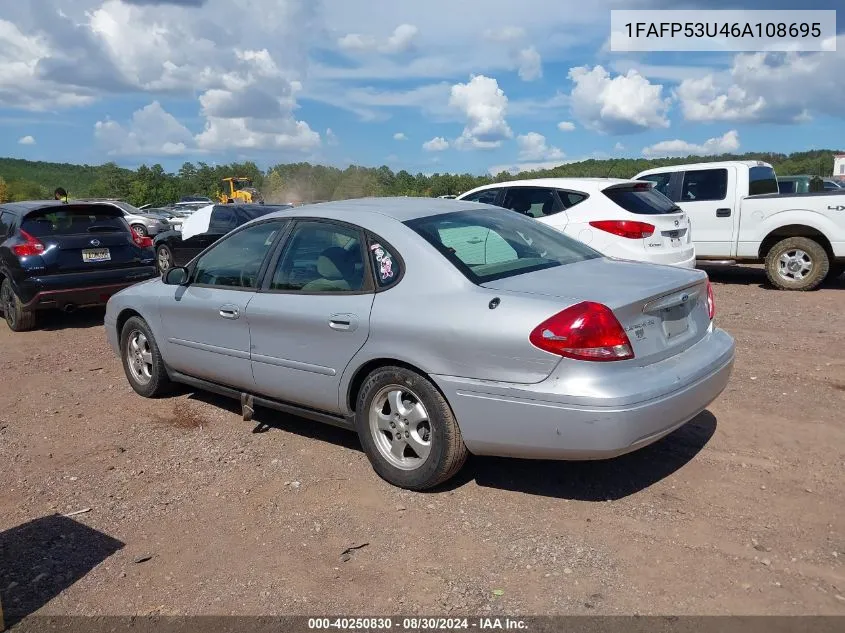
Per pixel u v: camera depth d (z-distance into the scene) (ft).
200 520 12.98
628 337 11.76
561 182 29.58
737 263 36.17
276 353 15.40
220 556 11.74
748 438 15.60
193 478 14.75
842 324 26.05
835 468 14.01
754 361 21.30
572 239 16.14
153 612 10.32
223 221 40.45
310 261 15.12
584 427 11.30
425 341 12.66
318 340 14.44
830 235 33.27
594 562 11.13
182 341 18.01
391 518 12.75
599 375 11.35
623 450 11.49
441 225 14.32
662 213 28.14
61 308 30.32
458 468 13.15
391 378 13.37
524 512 12.78
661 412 11.69
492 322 11.96
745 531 11.87
